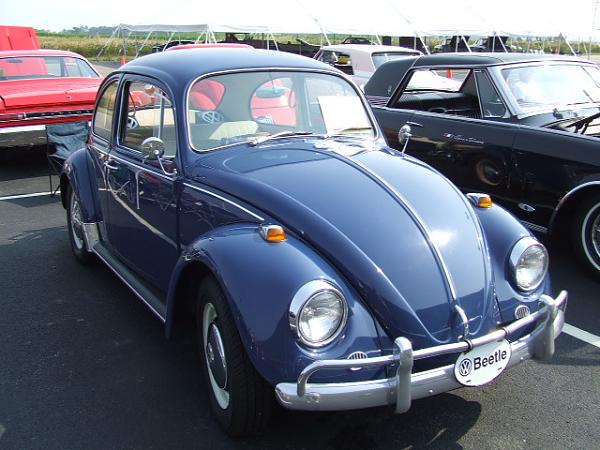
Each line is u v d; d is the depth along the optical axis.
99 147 4.57
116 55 39.56
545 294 2.90
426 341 2.53
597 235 4.63
